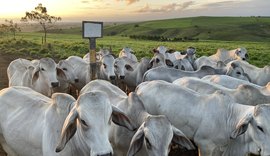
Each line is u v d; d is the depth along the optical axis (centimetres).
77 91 1170
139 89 755
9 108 547
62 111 467
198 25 11550
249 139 555
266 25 10788
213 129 614
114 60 1174
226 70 1052
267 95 677
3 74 1705
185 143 496
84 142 429
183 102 662
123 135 595
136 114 573
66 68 1091
